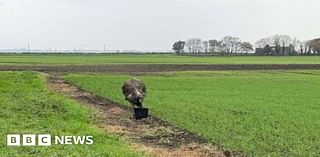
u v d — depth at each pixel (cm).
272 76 7388
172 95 4238
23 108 2905
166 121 2659
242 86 5481
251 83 5966
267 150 1908
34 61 12850
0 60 13475
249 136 2194
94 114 2911
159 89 4922
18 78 5762
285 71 8681
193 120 2673
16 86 4703
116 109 3203
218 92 4647
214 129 2377
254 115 2928
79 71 8188
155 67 9762
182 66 10212
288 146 1984
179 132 2331
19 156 1639
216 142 2064
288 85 5706
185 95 4253
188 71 8444
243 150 1903
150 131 2362
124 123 2622
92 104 3497
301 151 1892
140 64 11212
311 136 2219
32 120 2447
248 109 3244
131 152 1781
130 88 3008
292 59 16225
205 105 3447
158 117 2811
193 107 3294
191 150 1931
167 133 2300
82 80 5925
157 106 3325
